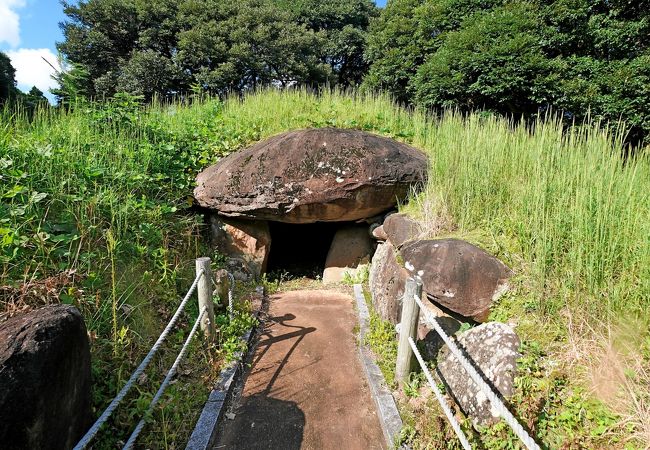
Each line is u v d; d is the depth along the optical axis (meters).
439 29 10.32
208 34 15.20
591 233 2.62
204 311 3.21
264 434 2.62
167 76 14.58
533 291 2.69
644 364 2.01
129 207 3.63
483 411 2.24
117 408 2.34
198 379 2.93
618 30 6.86
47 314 1.72
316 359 3.50
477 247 3.13
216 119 6.53
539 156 3.69
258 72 16.78
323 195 4.61
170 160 5.00
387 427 2.55
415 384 2.83
